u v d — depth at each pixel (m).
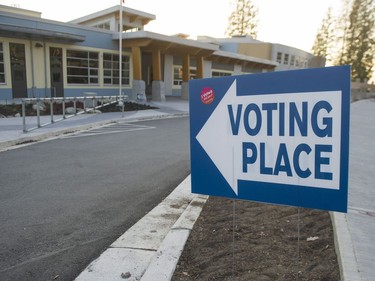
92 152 9.09
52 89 22.73
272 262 3.05
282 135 2.53
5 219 4.46
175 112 21.16
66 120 15.41
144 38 24.62
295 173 2.51
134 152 9.13
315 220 4.04
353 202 4.89
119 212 4.78
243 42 49.91
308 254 3.19
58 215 4.63
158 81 27.81
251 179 2.69
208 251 3.35
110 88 26.39
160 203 5.09
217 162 2.82
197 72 32.31
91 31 24.41
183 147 9.95
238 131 2.71
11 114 16.48
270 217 4.20
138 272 3.10
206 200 5.09
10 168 7.25
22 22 20.41
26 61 21.28
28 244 3.75
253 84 2.60
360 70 60.62
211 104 2.79
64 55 23.14
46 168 7.28
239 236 3.63
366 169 7.22
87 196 5.46
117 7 31.67
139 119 17.70
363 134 13.00
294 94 2.44
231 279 2.80
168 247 3.41
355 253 3.09
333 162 2.38
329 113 2.35
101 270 3.13
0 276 3.11
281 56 52.75
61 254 3.53
